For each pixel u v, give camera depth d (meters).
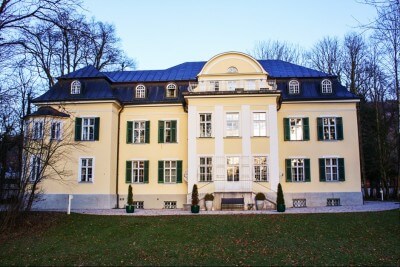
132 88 33.53
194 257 14.30
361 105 43.56
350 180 30.61
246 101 29.28
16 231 19.39
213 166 28.56
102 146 30.17
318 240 17.05
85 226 20.42
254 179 28.33
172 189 31.20
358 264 13.09
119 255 14.75
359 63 42.34
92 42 15.58
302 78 32.75
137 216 22.97
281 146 31.33
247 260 13.72
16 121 19.34
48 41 15.07
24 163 20.39
